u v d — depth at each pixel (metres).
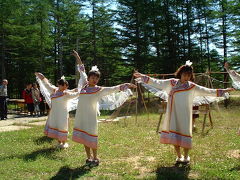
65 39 29.91
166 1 22.19
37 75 6.80
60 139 6.62
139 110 16.06
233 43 19.52
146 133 8.59
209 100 7.15
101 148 6.67
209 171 4.87
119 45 21.16
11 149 6.71
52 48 32.69
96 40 29.11
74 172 4.98
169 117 5.16
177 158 5.43
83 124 5.28
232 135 8.07
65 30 29.55
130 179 4.55
